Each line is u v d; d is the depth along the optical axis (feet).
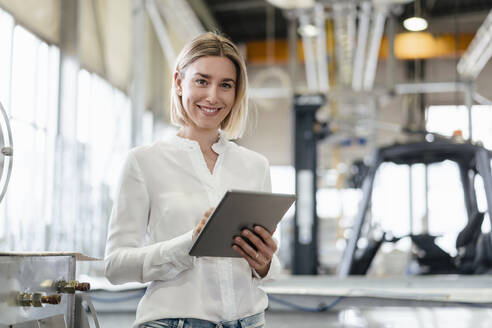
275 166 39.70
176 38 29.58
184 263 4.00
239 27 38.34
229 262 4.25
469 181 16.55
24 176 13.10
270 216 3.94
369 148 22.81
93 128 16.92
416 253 16.60
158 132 26.63
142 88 19.35
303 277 14.17
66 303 4.40
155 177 4.29
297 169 18.02
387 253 22.67
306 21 20.25
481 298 10.22
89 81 16.70
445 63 36.83
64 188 14.37
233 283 4.23
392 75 20.07
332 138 21.66
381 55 34.73
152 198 4.30
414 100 35.53
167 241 4.02
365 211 16.06
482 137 34.76
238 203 3.62
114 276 4.13
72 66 15.01
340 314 11.18
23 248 12.92
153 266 3.99
